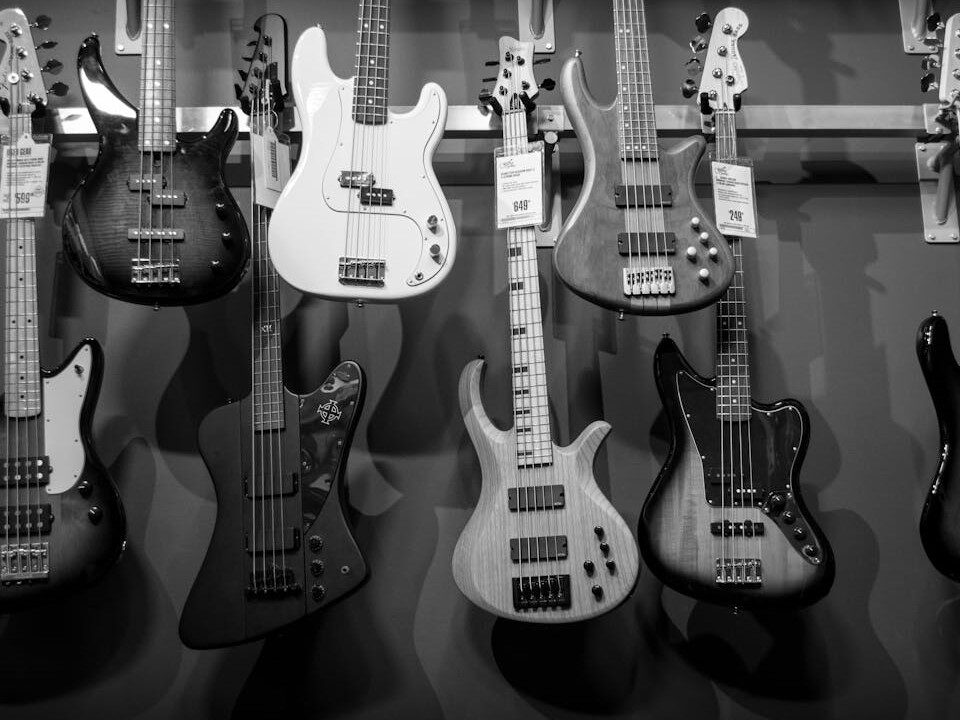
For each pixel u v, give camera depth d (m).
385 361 2.04
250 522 1.76
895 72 2.23
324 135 1.80
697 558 1.76
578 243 1.75
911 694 1.97
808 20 2.24
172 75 1.85
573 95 1.84
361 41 1.86
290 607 1.73
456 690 1.93
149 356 2.03
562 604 1.72
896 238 2.16
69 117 2.01
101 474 1.78
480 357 1.90
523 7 2.18
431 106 1.84
